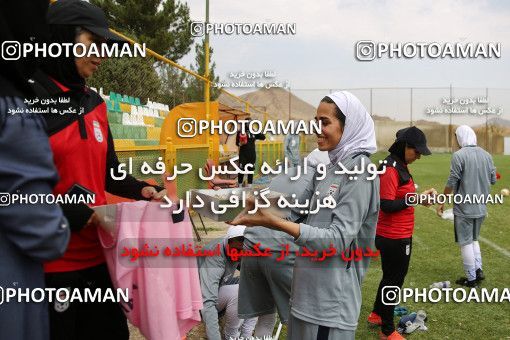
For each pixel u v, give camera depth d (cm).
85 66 192
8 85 142
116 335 209
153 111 959
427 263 592
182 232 206
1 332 142
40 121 147
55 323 184
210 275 318
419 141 363
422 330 397
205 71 788
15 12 142
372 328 404
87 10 191
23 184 137
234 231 313
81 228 179
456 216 510
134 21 1107
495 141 2602
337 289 206
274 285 294
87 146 191
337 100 213
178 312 204
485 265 590
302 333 213
